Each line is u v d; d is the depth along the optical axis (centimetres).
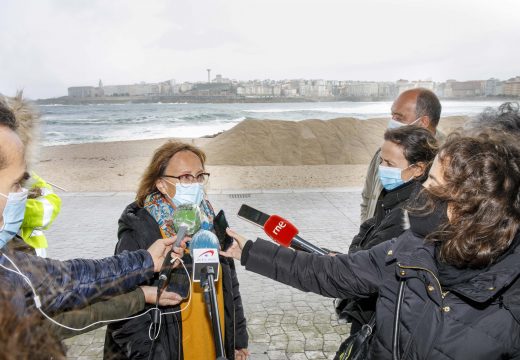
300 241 198
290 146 1820
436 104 338
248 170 1484
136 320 182
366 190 362
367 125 2133
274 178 1329
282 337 391
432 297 129
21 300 73
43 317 85
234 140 1856
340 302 221
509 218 120
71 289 127
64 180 1305
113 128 3609
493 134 132
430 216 135
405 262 134
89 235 720
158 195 212
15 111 134
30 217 184
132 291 166
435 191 131
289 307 451
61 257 617
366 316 194
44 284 113
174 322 190
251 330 404
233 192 1050
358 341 159
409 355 133
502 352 125
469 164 124
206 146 1862
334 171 1470
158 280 175
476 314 126
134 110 6638
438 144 221
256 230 746
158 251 174
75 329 127
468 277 127
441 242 133
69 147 2202
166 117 4831
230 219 812
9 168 120
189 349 195
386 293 146
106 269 150
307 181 1279
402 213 194
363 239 240
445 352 127
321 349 371
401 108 337
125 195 1044
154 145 2253
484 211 120
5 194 121
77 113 5938
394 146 221
